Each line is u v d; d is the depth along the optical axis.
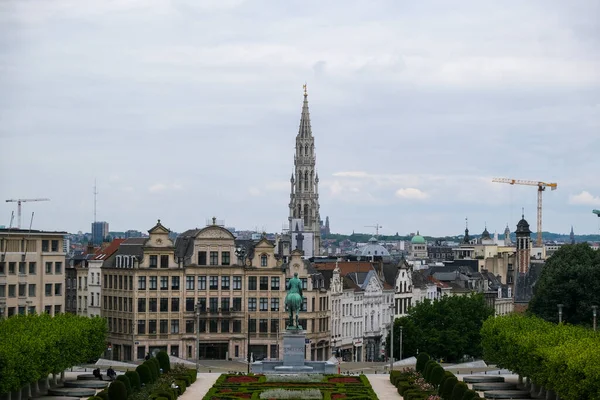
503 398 196.00
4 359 164.00
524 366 196.88
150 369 196.00
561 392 171.88
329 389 199.38
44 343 183.50
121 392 168.38
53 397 189.12
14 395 182.50
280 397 188.00
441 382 185.88
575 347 176.75
